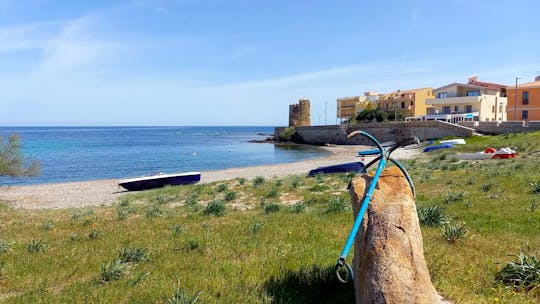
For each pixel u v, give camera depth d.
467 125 67.00
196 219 15.28
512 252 8.11
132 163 62.88
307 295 5.94
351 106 126.12
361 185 5.51
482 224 10.84
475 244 8.70
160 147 103.00
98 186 38.31
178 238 11.28
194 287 6.41
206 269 7.63
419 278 4.27
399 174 5.55
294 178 31.17
